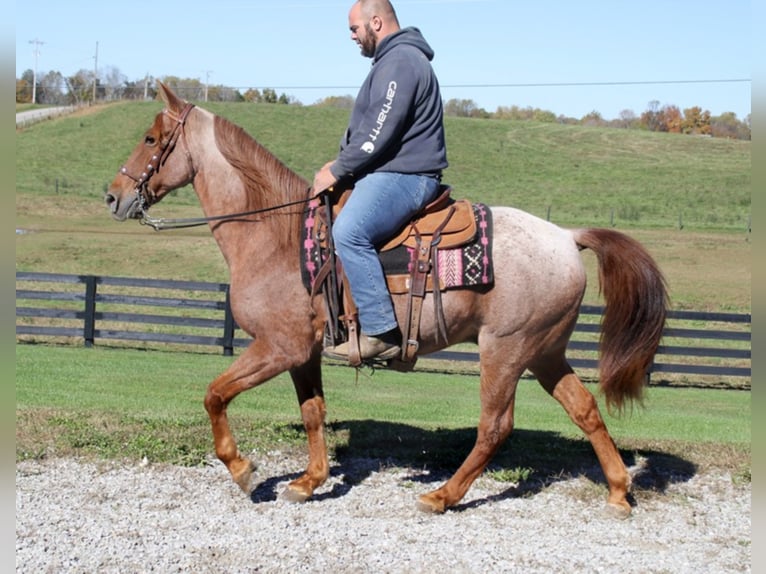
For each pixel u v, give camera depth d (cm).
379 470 582
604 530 491
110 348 1382
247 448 605
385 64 466
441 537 471
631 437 713
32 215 3272
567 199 4284
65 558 423
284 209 495
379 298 468
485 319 485
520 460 613
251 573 415
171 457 577
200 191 520
